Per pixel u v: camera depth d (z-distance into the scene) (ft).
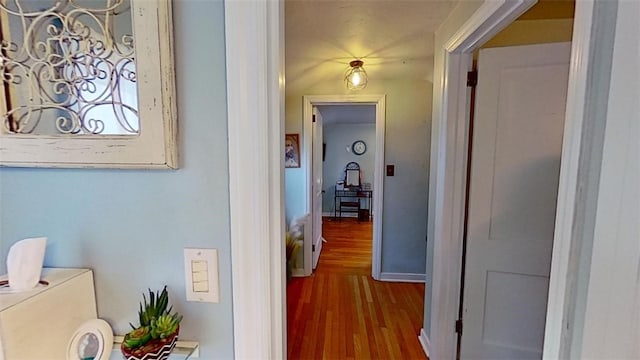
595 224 1.88
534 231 5.40
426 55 7.64
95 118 2.17
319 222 13.58
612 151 1.74
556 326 2.31
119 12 2.08
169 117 2.09
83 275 2.24
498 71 5.30
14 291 1.93
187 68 2.11
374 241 10.89
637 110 1.60
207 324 2.30
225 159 2.16
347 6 5.18
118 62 2.11
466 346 5.97
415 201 10.52
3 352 1.80
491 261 5.67
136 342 1.97
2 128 2.18
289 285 10.34
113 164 2.15
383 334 7.55
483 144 5.50
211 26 2.08
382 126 10.34
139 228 2.27
